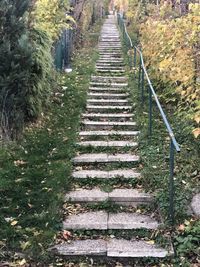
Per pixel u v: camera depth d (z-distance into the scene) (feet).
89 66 32.35
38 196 13.05
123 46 43.09
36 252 10.55
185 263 10.15
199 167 14.61
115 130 19.45
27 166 15.23
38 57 18.93
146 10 42.57
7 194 13.19
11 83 16.49
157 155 15.89
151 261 10.52
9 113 16.98
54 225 11.60
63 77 27.66
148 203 13.06
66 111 21.25
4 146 16.43
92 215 12.39
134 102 22.63
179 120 18.98
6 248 10.72
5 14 16.29
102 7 79.36
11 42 16.58
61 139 17.67
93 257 10.68
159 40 20.53
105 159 15.93
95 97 24.44
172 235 11.21
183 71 15.53
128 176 14.53
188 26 15.98
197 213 12.01
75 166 15.80
